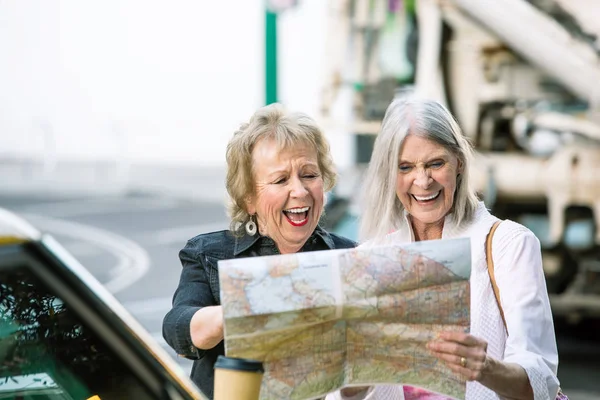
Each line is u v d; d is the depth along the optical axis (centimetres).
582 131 675
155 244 1346
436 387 226
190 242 287
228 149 278
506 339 255
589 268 676
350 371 225
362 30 752
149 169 2350
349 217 776
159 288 1028
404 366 226
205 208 1783
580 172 669
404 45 736
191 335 260
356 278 218
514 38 683
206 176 2250
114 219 1619
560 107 688
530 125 691
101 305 223
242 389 208
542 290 254
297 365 219
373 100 755
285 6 923
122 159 2236
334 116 768
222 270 211
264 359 216
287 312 213
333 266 218
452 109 709
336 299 217
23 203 1841
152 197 1961
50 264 220
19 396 221
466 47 704
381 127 271
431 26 711
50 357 221
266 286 212
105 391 222
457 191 267
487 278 257
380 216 273
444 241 224
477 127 703
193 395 224
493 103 700
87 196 1978
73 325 221
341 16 758
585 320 767
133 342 223
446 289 223
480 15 689
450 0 699
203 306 275
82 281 222
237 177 276
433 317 223
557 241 678
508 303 251
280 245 280
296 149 271
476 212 269
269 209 271
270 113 277
